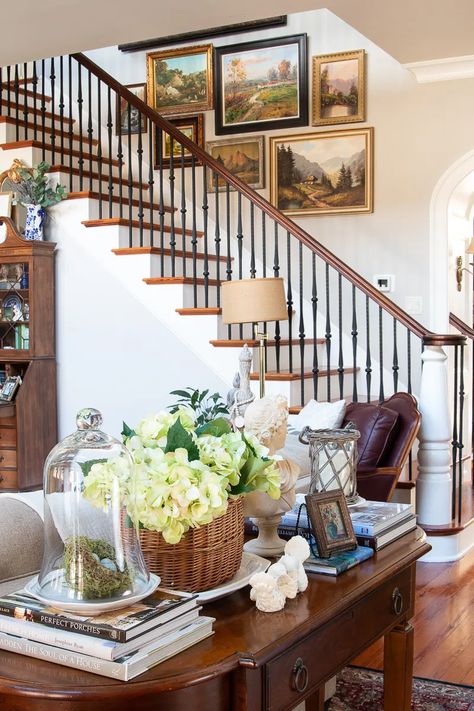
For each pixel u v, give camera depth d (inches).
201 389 218.8
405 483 198.7
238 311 168.9
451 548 199.9
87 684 54.6
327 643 70.6
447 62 237.9
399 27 203.3
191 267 249.3
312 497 80.7
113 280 231.1
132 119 296.2
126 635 55.8
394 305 206.4
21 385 233.1
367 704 125.0
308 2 178.2
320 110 266.8
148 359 227.0
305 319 269.1
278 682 63.4
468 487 254.7
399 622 86.9
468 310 280.2
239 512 72.8
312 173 268.2
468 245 274.4
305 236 214.8
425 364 202.7
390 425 179.3
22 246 233.1
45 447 238.4
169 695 57.4
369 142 259.1
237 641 61.6
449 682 132.8
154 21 186.1
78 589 59.6
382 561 82.1
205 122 285.7
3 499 74.2
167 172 291.1
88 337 236.5
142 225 230.1
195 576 68.4
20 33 193.8
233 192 280.5
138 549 64.1
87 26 189.2
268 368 231.1
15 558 69.6
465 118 247.6
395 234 258.1
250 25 274.7
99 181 238.4
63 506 62.2
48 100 295.6
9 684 54.7
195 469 68.1
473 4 185.0
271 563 79.0
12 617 60.0
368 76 259.8
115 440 66.7
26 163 245.9
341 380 216.2
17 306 237.8
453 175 249.8
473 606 167.8
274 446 81.8
